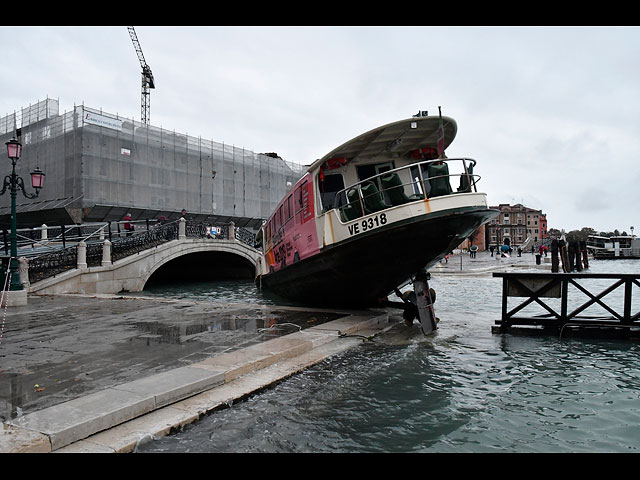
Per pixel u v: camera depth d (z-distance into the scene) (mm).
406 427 4496
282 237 13039
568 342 8297
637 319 8453
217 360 6055
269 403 5012
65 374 5430
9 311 11492
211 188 46688
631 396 5426
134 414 4297
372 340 8414
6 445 3436
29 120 41656
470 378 6086
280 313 10688
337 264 9898
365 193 9047
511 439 4270
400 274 9750
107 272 19578
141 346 6988
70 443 3740
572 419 4730
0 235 24094
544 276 8891
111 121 38375
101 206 36625
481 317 11641
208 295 20406
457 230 8594
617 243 53188
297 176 58344
